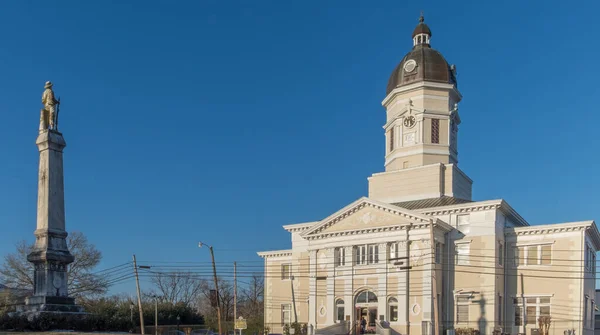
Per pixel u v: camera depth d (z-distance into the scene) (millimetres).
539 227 62406
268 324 78438
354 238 66000
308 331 64250
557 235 61656
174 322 92938
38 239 36312
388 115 76375
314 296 67875
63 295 36125
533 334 60469
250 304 135375
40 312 33750
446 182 69750
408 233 62688
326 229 68438
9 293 67375
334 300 66125
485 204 62281
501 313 61844
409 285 61719
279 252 79750
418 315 60438
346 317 64812
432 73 72188
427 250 61094
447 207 64125
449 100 72625
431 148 71250
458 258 63312
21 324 32594
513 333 61688
